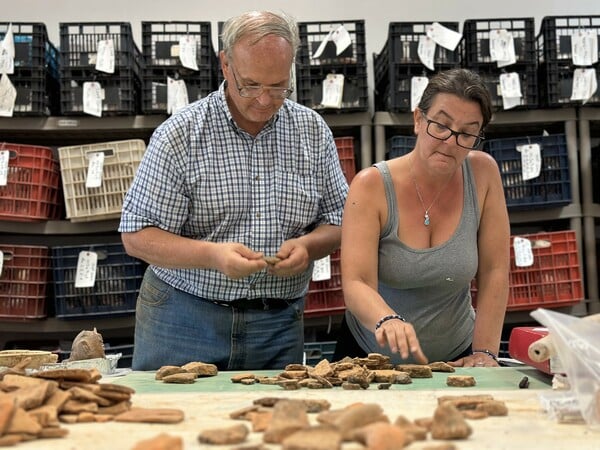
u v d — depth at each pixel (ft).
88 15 10.19
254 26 4.44
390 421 2.73
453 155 4.42
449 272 4.84
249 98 4.58
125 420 2.72
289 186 5.14
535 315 3.04
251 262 4.45
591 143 10.12
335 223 5.42
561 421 2.71
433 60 8.30
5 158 8.15
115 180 8.36
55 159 9.04
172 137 4.90
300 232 5.40
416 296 5.03
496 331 5.02
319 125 5.37
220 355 5.08
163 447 2.09
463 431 2.42
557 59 8.41
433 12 10.34
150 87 8.40
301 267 4.78
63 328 8.64
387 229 4.86
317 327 9.26
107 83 8.36
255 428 2.53
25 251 8.50
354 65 8.48
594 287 8.55
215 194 4.97
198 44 8.47
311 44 8.52
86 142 9.60
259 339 5.15
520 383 3.64
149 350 5.22
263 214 5.08
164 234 4.89
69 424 2.68
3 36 8.54
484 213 5.14
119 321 8.71
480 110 4.29
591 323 2.86
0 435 2.36
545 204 8.48
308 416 2.73
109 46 8.16
